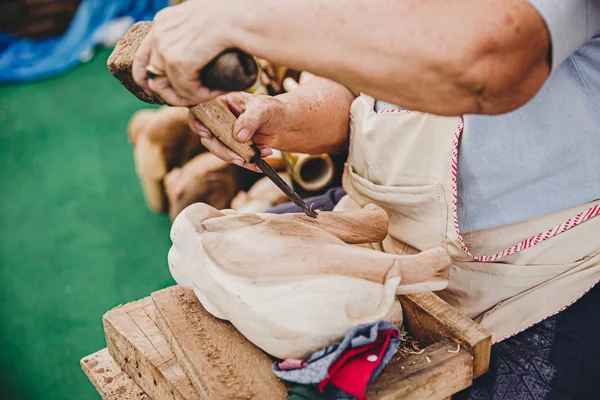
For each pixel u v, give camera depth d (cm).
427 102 77
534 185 107
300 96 126
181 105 87
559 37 75
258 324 90
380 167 120
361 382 83
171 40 79
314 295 88
